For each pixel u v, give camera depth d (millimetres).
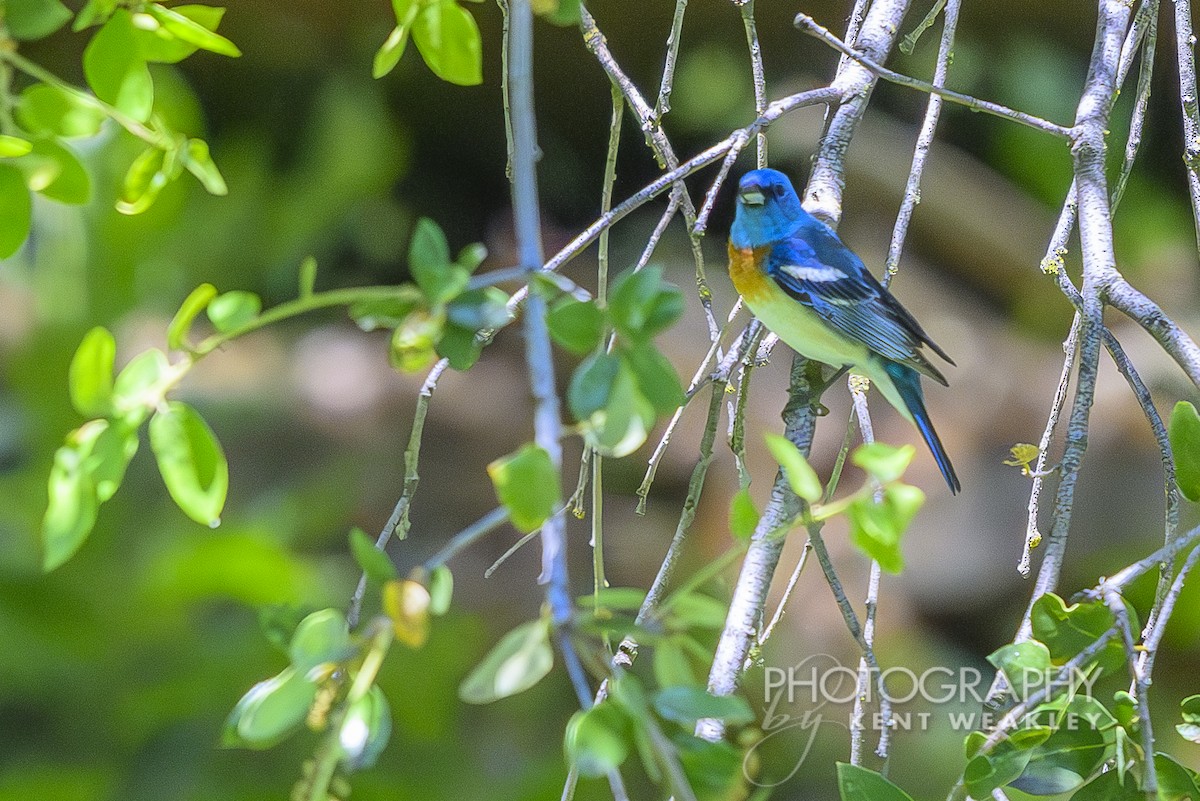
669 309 3900
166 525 7359
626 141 16297
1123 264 15164
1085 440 5688
